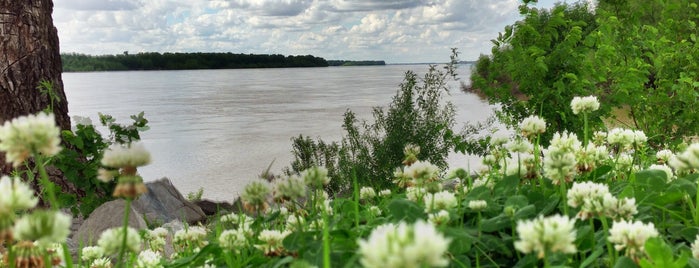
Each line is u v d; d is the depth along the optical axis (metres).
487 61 9.12
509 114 8.93
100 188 7.74
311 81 118.88
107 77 189.62
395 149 9.70
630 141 3.25
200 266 2.62
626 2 8.85
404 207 2.44
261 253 2.44
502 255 2.34
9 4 7.84
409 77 10.21
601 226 2.42
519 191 2.91
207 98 62.28
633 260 1.79
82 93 80.50
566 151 3.00
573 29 8.41
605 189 2.11
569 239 1.48
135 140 7.94
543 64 7.96
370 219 2.87
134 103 56.06
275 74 198.00
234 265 2.44
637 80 8.52
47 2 8.23
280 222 3.00
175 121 35.72
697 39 9.13
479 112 30.92
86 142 7.59
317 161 10.34
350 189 9.54
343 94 64.25
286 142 23.28
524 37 8.62
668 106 8.68
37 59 7.98
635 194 2.57
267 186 2.38
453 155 14.27
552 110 8.29
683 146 6.91
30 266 1.74
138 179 1.80
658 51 9.38
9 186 1.54
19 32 7.88
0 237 1.50
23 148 1.66
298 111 40.78
